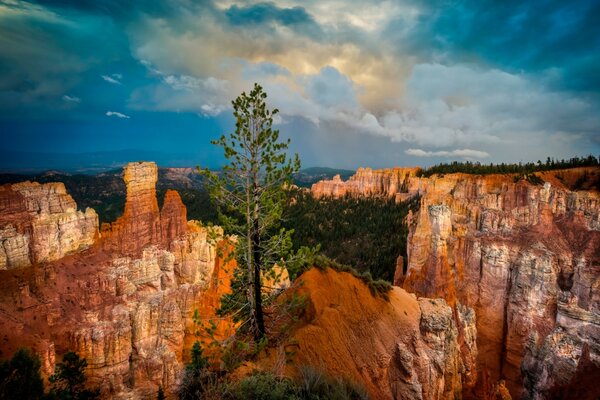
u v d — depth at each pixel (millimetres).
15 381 10641
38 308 29188
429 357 27969
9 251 30359
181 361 38281
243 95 16812
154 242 46469
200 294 46656
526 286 55438
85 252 38000
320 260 25734
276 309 20328
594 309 50625
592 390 41281
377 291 27578
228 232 17906
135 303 36000
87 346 30016
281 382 12047
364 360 20906
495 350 58469
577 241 57531
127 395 30562
